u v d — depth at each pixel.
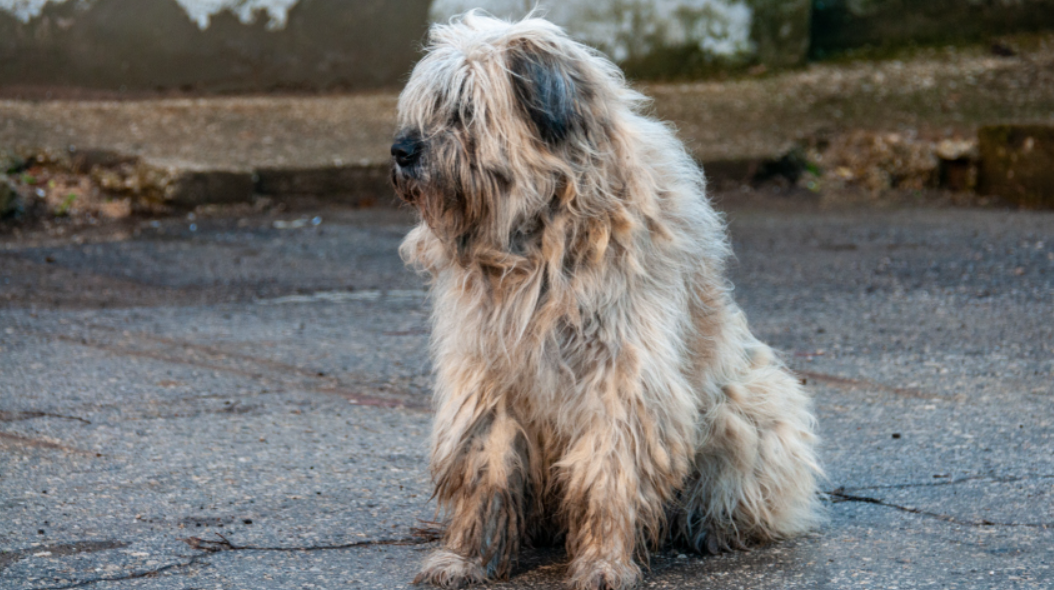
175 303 8.47
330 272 9.73
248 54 15.74
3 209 11.57
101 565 3.55
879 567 3.55
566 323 3.38
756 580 3.48
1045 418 5.30
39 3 14.81
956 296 8.41
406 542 3.83
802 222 12.24
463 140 3.37
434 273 3.66
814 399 5.70
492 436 3.53
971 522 3.96
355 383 6.12
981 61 17.33
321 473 4.58
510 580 3.52
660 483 3.46
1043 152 13.20
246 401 5.70
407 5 16.12
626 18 16.62
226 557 3.65
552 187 3.33
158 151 13.16
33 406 5.51
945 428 5.16
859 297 8.43
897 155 14.54
